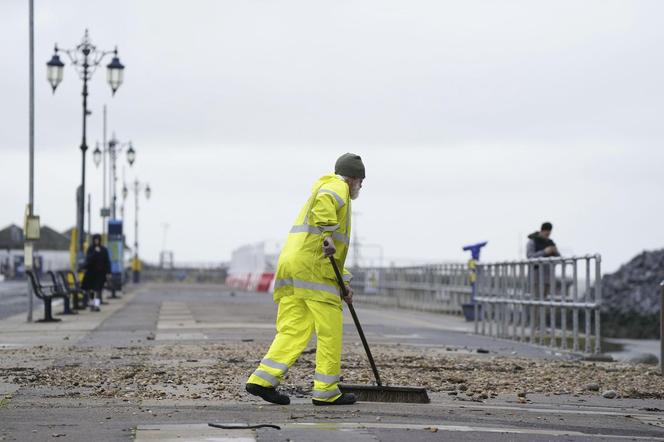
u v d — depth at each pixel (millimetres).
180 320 41656
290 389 17469
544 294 31297
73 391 17156
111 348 26641
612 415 15344
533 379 20328
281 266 15703
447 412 14898
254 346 27375
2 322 40062
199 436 12242
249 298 74375
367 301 73562
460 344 30750
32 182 39969
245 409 14953
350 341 30656
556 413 15312
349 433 12484
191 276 168000
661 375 21641
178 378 19109
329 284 15602
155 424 13273
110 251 76500
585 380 20375
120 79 60031
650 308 80625
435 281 56531
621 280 88938
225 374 19906
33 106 39969
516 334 33500
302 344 15648
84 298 52188
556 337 31469
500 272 34906
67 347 26969
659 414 15805
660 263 88625
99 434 12477
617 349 35938
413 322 44781
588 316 28328
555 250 37688
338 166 16219
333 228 15375
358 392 16000
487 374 21094
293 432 12539
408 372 21031
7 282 134625
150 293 85688
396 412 14695
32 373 19938
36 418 13938
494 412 15141
